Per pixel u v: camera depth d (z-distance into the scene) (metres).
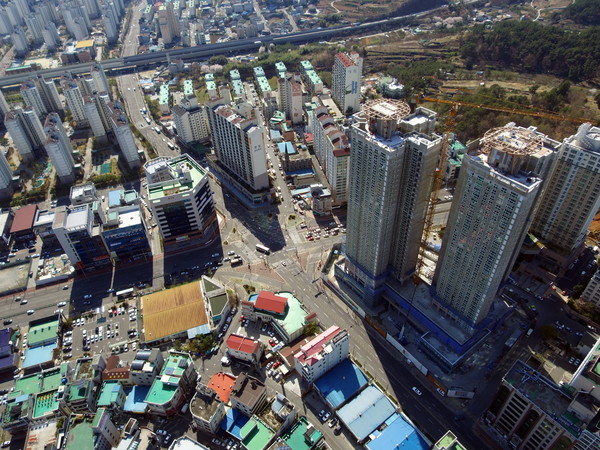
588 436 189.00
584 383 198.50
